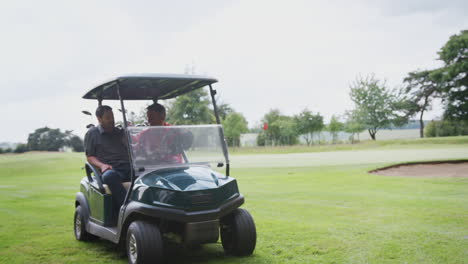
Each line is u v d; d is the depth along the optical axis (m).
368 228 4.81
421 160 14.03
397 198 7.15
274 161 18.94
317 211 6.06
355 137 61.91
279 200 7.26
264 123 44.69
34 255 3.95
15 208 7.19
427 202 6.62
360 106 50.16
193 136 3.79
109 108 4.25
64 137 39.78
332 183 9.71
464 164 13.21
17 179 15.05
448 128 48.31
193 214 3.22
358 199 7.17
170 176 3.41
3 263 3.67
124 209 3.43
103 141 4.23
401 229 4.71
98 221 4.04
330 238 4.34
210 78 3.82
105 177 3.81
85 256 3.91
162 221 3.39
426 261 3.47
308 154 24.11
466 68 38.69
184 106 17.91
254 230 3.63
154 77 3.64
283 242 4.21
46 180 14.12
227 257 3.73
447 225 4.88
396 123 50.78
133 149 3.54
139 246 3.16
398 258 3.57
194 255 3.86
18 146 39.59
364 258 3.60
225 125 40.94
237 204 3.52
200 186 3.33
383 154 20.22
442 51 41.28
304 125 41.84
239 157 23.59
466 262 3.42
